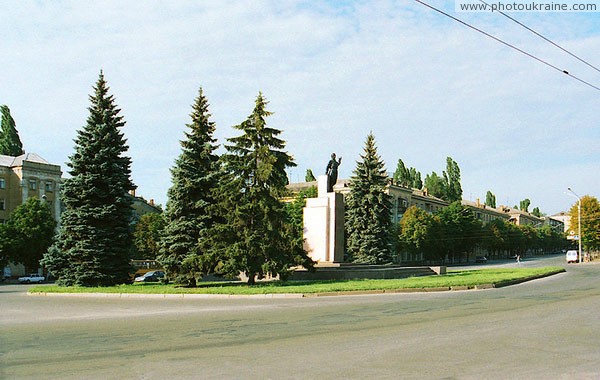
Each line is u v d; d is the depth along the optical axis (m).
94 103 35.47
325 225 36.03
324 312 15.53
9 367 8.52
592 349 9.60
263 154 29.66
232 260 27.91
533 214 193.75
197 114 34.78
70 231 34.06
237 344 10.33
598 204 85.00
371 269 33.41
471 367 8.18
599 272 42.47
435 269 36.75
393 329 11.99
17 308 20.02
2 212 69.75
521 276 31.73
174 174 34.03
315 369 8.12
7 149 76.75
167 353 9.49
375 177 55.34
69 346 10.38
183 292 24.45
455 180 113.81
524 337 10.87
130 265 35.41
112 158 35.28
